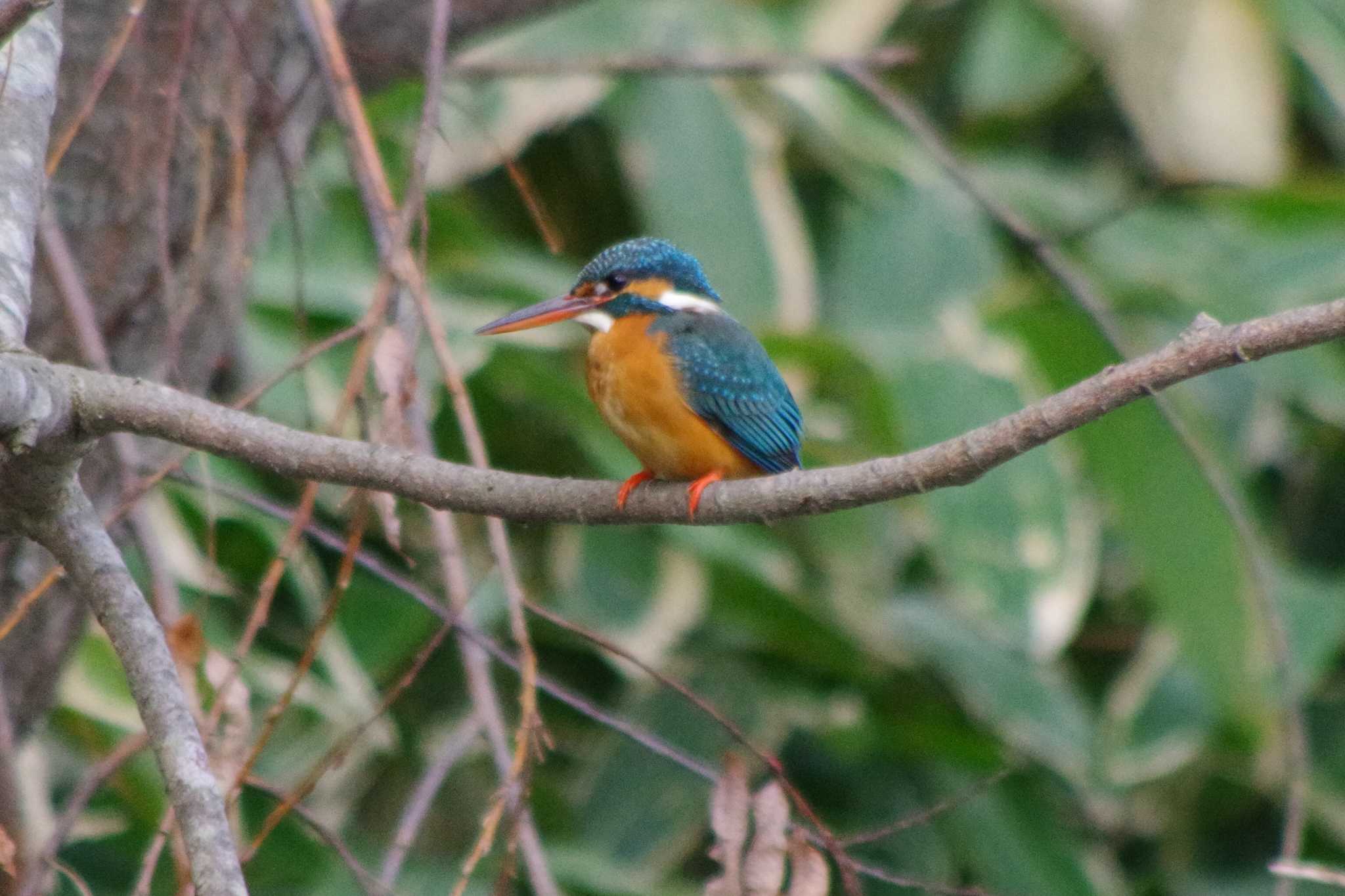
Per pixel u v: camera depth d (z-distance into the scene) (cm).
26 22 438
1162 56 1329
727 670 1166
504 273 1141
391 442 567
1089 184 1464
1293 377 1285
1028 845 1152
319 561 1034
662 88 1281
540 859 591
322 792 1020
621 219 1351
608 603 1105
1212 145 1351
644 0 1318
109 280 748
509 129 1212
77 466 509
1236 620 1126
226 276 773
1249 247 1391
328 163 1167
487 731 635
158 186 652
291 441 536
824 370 1176
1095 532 1151
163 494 948
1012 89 1413
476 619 1028
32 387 477
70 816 575
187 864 532
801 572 1179
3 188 532
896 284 1322
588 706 612
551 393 1081
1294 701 777
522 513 574
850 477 543
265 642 1020
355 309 1052
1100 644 1334
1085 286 930
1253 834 1222
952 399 1148
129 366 775
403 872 973
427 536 1033
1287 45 1483
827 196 1420
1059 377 1209
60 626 796
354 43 820
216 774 548
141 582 930
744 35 1336
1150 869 1246
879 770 1173
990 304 1229
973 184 936
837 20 1395
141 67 724
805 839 541
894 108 931
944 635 1158
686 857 1161
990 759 1168
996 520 1121
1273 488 1378
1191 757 1165
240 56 673
